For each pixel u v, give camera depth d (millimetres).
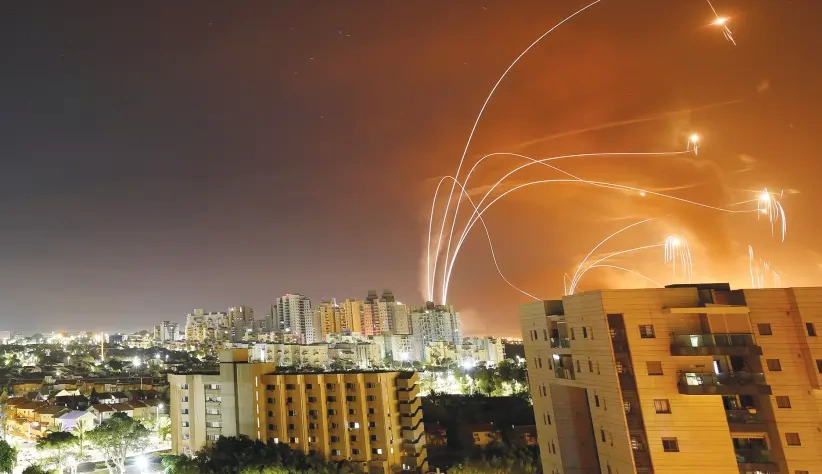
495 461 100812
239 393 109188
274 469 82688
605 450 55031
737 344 51469
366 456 105375
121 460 106500
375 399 107750
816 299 53625
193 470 87812
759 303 53875
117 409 144250
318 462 95125
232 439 99562
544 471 69562
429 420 147000
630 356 53125
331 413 108500
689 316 53906
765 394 49844
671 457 50000
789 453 49281
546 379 67750
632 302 55000
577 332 60406
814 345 52062
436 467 114875
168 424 142000
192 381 113688
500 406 161625
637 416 51625
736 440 50719
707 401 51125
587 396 59812
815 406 50469
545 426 68625
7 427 153000
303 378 109500
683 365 52375
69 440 104562
